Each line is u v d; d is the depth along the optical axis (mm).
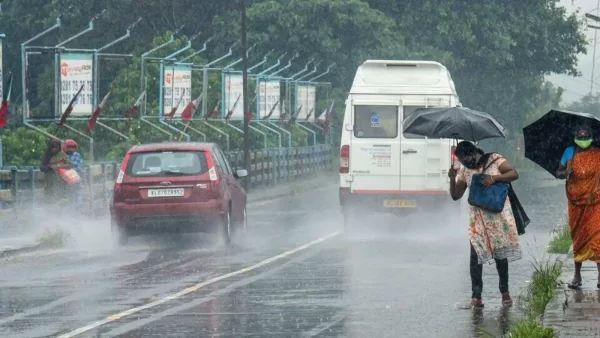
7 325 24500
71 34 127812
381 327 23594
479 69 140000
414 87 49250
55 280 32812
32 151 69562
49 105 123562
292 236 47344
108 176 60062
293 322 24391
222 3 128500
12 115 126500
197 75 96375
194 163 43125
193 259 38375
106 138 84938
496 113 145875
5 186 50281
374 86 49344
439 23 133000
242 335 22844
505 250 26219
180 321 24766
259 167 88938
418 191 49094
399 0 133750
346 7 123625
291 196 80312
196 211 42562
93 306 27297
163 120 76500
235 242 44719
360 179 49281
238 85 83688
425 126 26844
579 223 27734
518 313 25391
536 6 143000
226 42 124500
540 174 111938
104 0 127500
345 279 32000
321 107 121500
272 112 91812
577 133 27469
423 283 30938
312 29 123250
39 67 129875
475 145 27125
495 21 138125
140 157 43344
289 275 33219
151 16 128000
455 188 26797
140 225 42625
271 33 123250
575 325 22141
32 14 129000
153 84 92188
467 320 24500
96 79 59969
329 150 113750
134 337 22812
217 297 28609
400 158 49094
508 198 26453
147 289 30422
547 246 41625
